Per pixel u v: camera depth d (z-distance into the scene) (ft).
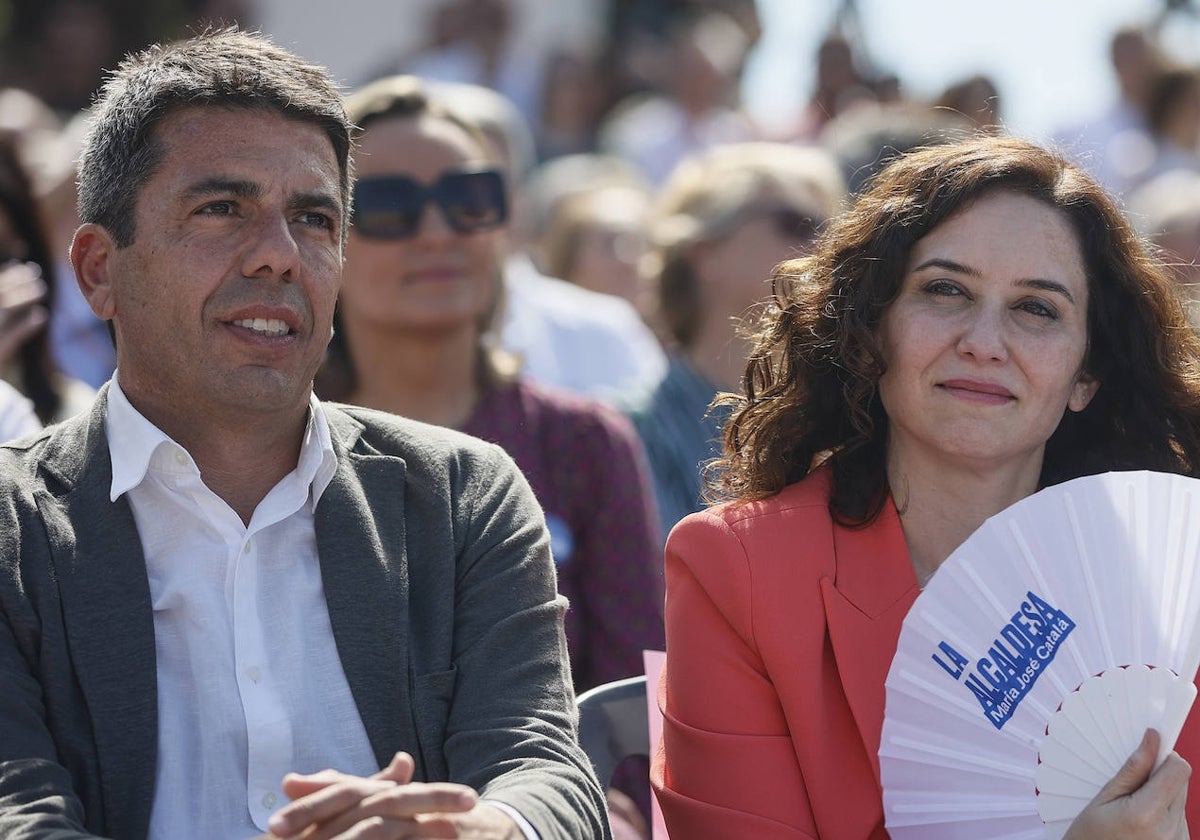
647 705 27.09
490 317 34.88
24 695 21.26
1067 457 26.89
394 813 20.04
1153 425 26.25
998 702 22.08
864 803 23.53
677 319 39.81
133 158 22.48
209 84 22.58
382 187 33.68
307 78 23.27
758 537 24.84
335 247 23.47
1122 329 25.67
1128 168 76.33
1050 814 21.90
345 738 22.62
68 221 43.93
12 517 22.08
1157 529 22.03
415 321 33.58
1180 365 26.20
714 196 39.81
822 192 40.29
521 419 33.73
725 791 23.84
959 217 24.68
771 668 24.08
